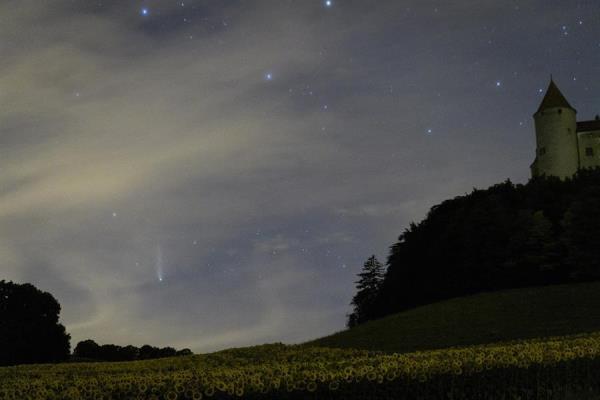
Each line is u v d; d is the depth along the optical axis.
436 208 74.94
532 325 37.94
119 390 12.53
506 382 14.80
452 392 13.92
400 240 76.06
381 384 13.47
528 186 73.31
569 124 84.94
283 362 22.14
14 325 53.59
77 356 58.34
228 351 28.83
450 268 63.75
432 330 40.22
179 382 12.53
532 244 60.06
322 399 12.98
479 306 47.50
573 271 57.50
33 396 12.50
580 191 65.75
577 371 16.03
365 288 83.38
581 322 37.19
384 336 40.66
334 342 40.66
